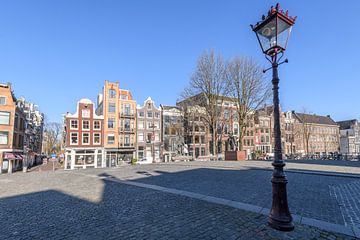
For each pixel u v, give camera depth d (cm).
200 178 1065
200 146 4619
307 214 514
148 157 4356
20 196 744
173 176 1154
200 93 3183
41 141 7806
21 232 432
